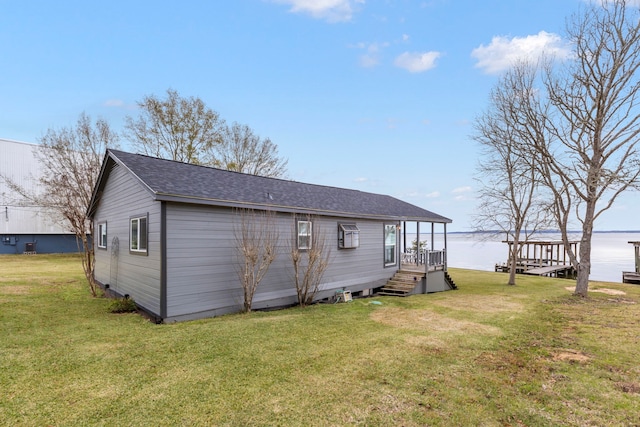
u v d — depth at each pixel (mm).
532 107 13227
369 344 5848
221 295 8219
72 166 19094
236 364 4836
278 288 9609
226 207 8352
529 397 4070
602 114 11234
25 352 5117
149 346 5496
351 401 3859
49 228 25516
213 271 8047
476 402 3920
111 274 10609
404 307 9461
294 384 4250
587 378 4625
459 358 5309
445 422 3484
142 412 3539
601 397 4086
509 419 3574
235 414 3541
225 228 8336
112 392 3947
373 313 8516
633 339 6445
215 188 8570
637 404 3916
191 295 7598
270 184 11375
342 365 4883
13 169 23969
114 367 4652
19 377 4273
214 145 25344
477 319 8031
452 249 65812
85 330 6355
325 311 8734
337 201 12312
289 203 9711
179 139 23656
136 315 7777
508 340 6328
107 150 9539
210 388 4094
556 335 6742
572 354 5594
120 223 9844
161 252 7125
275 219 9461
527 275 21469
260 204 8758
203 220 7879
